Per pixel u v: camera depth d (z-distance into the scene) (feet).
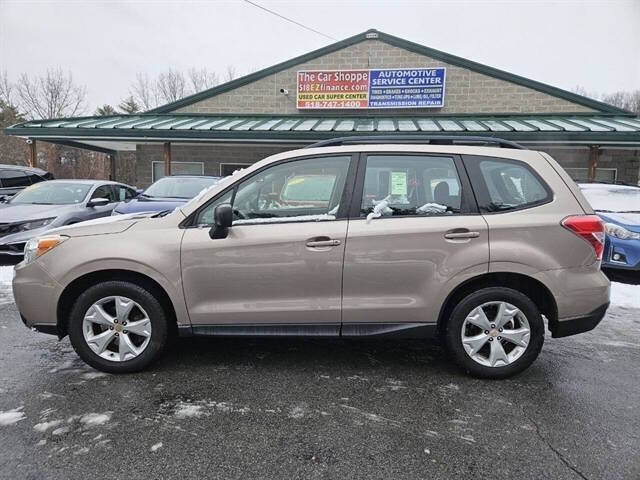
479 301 10.77
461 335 10.92
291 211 10.91
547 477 7.49
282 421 9.12
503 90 42.34
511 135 33.76
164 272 10.62
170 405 9.68
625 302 18.43
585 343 13.91
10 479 7.27
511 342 10.98
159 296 11.09
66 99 119.14
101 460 7.79
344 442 8.42
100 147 48.62
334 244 10.52
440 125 37.19
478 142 11.36
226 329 10.96
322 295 10.76
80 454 7.95
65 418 9.11
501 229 10.50
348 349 13.07
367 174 10.94
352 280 10.66
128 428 8.79
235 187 10.94
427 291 10.66
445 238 10.50
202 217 10.91
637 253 20.61
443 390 10.52
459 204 10.76
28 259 11.06
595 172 36.88
